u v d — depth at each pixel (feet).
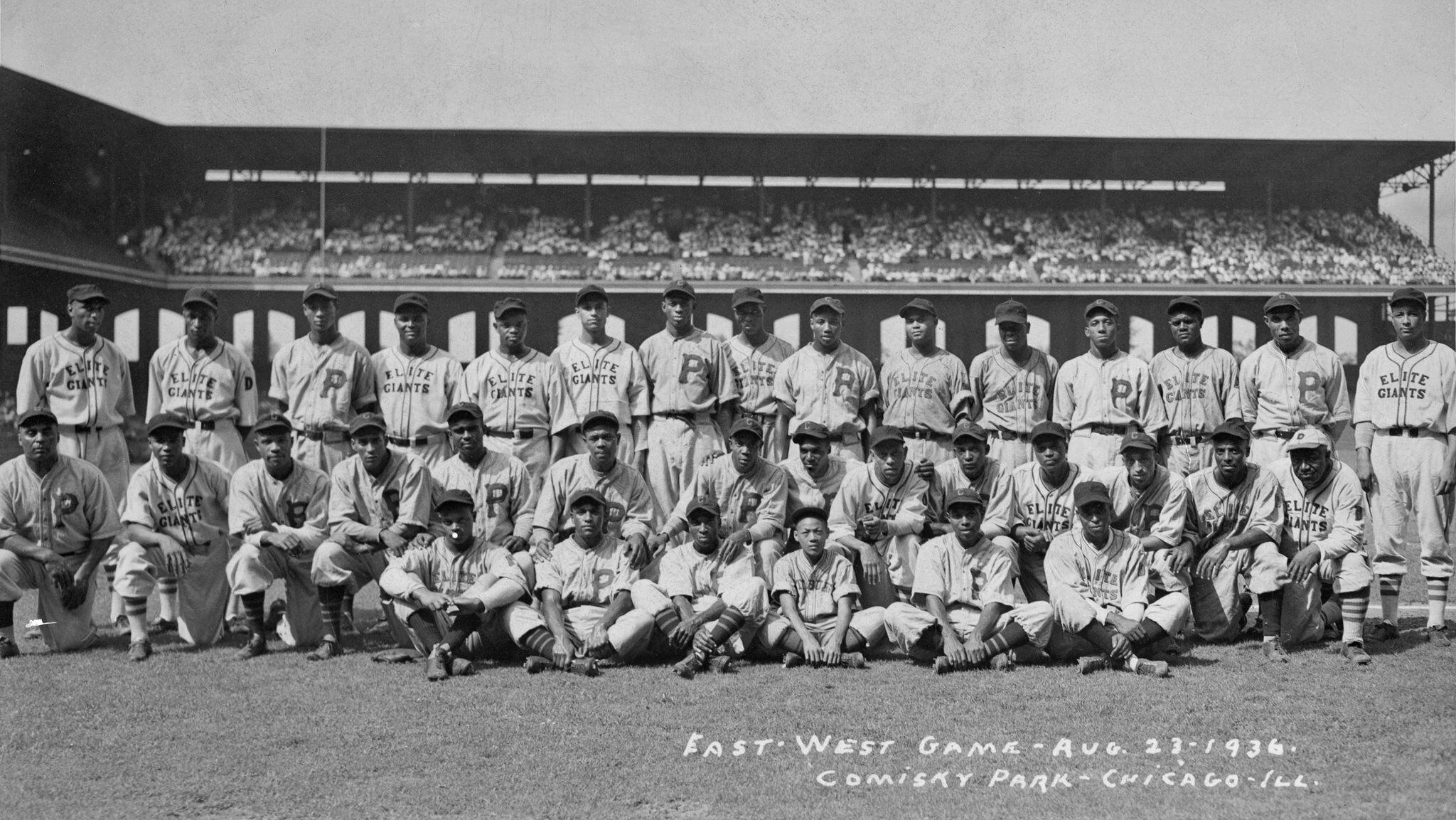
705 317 118.52
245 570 28.99
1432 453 30.81
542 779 19.39
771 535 29.73
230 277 117.50
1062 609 26.94
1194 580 30.22
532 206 129.18
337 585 29.04
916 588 28.12
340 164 122.72
